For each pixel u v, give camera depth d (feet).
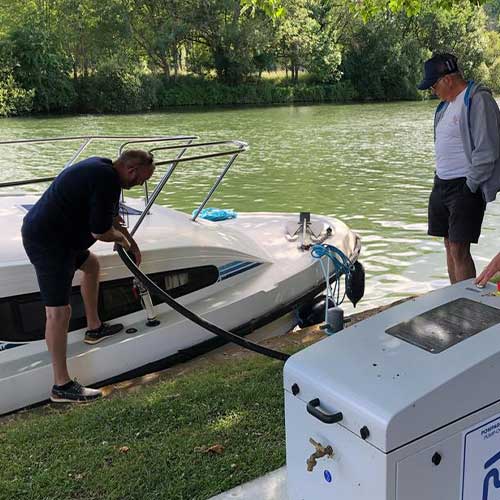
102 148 67.67
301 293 16.48
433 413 5.39
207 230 16.11
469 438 5.69
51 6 142.10
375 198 41.57
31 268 12.66
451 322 6.39
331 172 52.19
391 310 6.88
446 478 5.65
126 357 13.37
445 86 14.28
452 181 14.57
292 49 165.58
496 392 5.76
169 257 14.42
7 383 12.07
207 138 79.77
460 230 14.65
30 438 10.61
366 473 5.51
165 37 151.33
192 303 14.85
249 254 16.12
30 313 12.74
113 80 134.82
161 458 9.85
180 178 49.39
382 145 70.54
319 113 123.34
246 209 39.04
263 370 12.92
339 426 5.72
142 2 151.94
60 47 136.67
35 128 98.53
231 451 10.02
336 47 170.81
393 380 5.57
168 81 154.61
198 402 11.61
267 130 90.12
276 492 8.93
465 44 184.55
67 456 10.03
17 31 128.26
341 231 19.85
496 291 7.08
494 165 13.82
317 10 169.68
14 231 14.10
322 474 6.10
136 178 12.39
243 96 158.51
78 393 12.26
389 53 170.19
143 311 14.08
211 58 162.40
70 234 11.73
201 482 9.23
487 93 13.80
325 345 6.35
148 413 11.27
